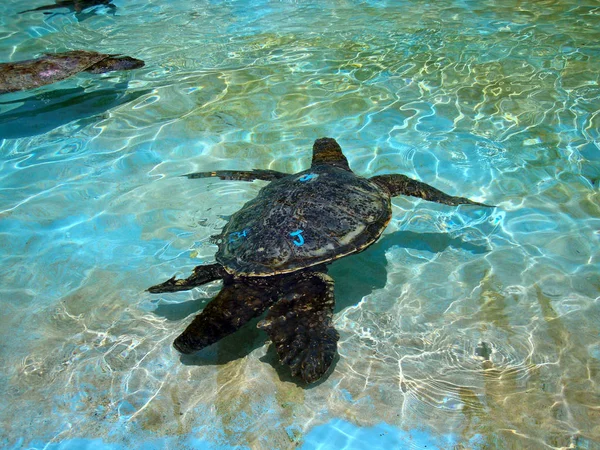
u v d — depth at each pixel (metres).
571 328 1.70
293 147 2.63
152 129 2.84
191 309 1.84
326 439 1.41
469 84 3.09
